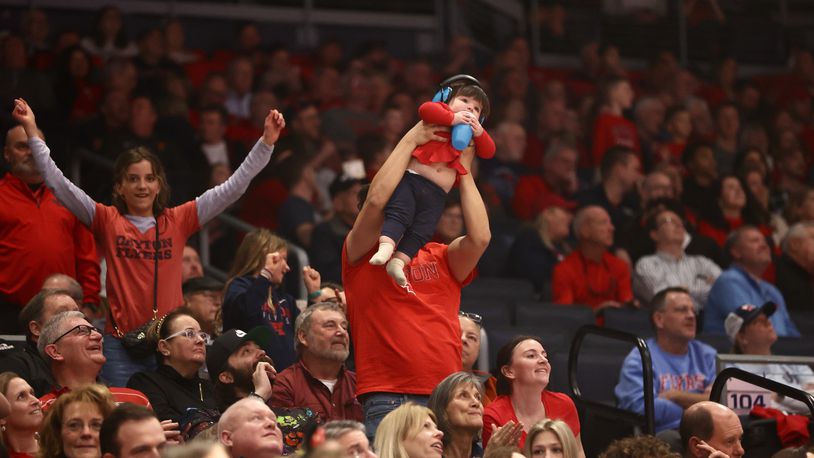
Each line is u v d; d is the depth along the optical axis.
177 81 29.84
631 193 29.25
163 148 26.56
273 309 17.36
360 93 32.66
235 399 15.37
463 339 17.41
